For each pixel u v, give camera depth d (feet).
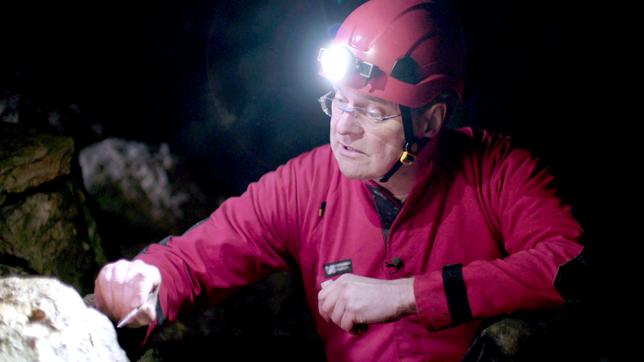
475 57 12.89
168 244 5.56
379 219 5.46
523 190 5.20
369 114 4.94
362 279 4.81
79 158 9.74
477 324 5.38
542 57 13.03
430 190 5.39
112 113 10.71
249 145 11.30
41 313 3.98
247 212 5.72
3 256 6.69
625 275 7.86
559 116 12.66
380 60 4.84
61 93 10.38
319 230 5.60
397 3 4.98
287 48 11.96
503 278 4.67
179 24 11.50
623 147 12.07
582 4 12.96
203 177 10.56
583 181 11.43
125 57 11.12
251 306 9.29
